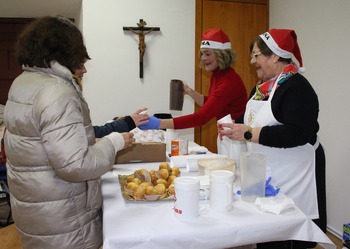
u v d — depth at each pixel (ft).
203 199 4.05
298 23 9.87
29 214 3.70
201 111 6.99
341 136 8.41
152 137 6.41
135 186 4.06
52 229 3.68
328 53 8.70
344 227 7.76
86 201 3.84
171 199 4.04
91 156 3.48
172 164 5.44
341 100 8.34
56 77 3.68
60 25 3.80
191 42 10.72
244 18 11.16
